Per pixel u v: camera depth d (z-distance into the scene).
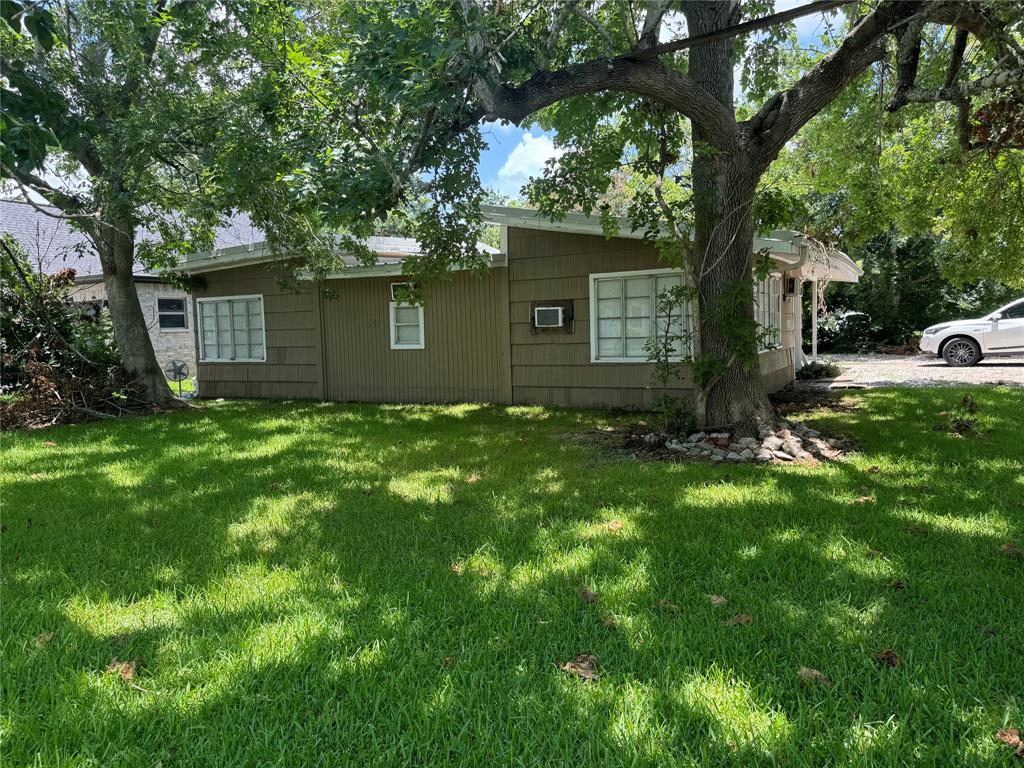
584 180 7.18
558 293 9.70
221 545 3.82
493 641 2.58
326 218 5.43
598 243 9.30
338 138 6.12
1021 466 5.15
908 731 1.98
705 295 6.44
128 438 7.82
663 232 7.96
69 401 9.44
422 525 4.10
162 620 2.82
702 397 6.49
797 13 4.41
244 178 6.98
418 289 8.93
